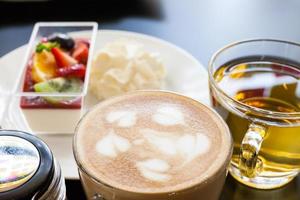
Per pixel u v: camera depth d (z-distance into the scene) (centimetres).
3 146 38
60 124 49
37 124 50
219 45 57
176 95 40
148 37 57
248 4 64
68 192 43
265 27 60
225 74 44
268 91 43
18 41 58
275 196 42
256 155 38
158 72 53
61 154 46
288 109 42
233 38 58
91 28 57
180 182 35
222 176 36
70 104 50
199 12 62
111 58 53
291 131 39
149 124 38
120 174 35
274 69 45
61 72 52
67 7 63
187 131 38
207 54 56
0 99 51
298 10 63
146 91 40
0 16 62
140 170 35
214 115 39
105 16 62
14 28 60
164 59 55
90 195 37
